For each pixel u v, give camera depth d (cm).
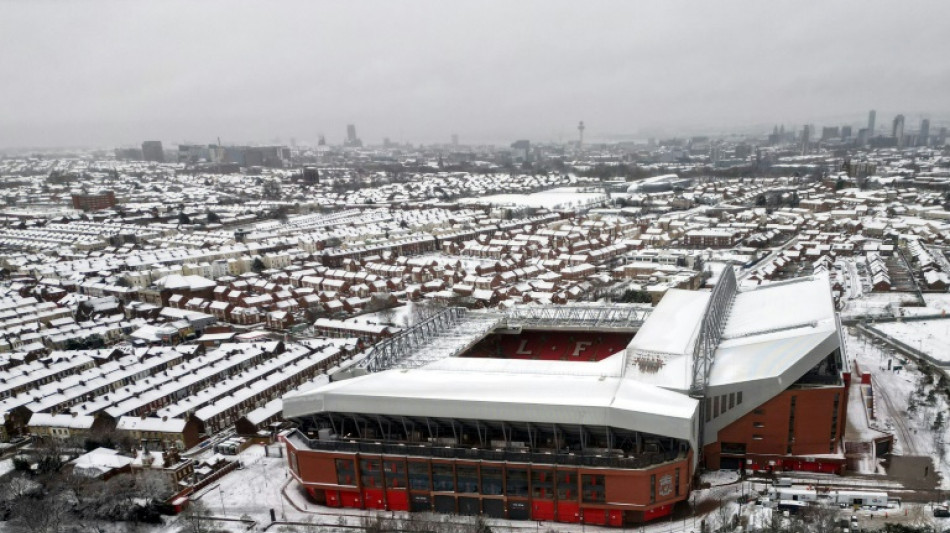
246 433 17950
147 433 17712
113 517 13838
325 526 13375
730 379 14062
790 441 14062
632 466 12600
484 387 13925
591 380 14275
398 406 13662
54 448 16812
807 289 18488
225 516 14000
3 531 13650
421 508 13875
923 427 16025
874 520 12319
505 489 13238
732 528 12325
